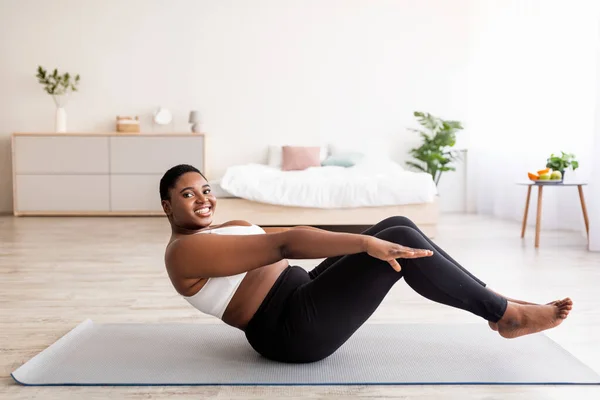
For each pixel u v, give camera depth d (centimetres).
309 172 549
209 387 177
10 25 674
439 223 580
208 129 685
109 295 297
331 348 187
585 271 351
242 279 182
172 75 680
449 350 208
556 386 177
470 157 681
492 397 169
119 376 184
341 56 679
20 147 638
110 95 681
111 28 676
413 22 676
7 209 686
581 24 479
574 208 513
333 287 176
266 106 683
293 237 168
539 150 539
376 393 172
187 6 675
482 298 175
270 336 185
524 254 407
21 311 267
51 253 416
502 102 611
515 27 580
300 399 168
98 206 644
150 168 641
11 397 170
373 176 510
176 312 266
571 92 495
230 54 680
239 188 491
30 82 678
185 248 172
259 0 675
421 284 175
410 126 684
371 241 163
